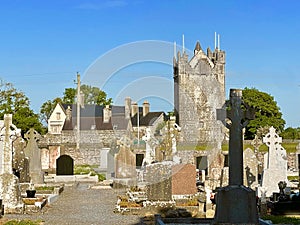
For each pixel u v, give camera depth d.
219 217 12.83
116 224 17.28
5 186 20.12
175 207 19.58
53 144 52.00
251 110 13.23
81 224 17.34
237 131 13.10
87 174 42.97
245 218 12.72
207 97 75.81
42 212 20.50
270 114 76.94
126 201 22.70
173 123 23.38
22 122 68.38
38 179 35.22
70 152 51.28
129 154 30.25
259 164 35.44
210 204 18.91
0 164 21.02
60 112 81.19
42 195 26.67
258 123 73.69
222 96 77.06
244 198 12.77
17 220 17.47
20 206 20.20
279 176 24.25
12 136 20.52
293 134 70.56
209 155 32.34
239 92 13.34
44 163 51.75
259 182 26.81
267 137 24.64
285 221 15.73
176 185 23.09
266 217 16.80
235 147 13.08
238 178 13.02
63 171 42.25
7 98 70.00
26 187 27.45
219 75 78.06
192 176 23.39
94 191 31.44
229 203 12.78
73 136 51.53
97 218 18.92
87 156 50.06
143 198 22.66
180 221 15.08
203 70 76.81
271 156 24.44
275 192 22.34
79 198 27.17
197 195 22.80
